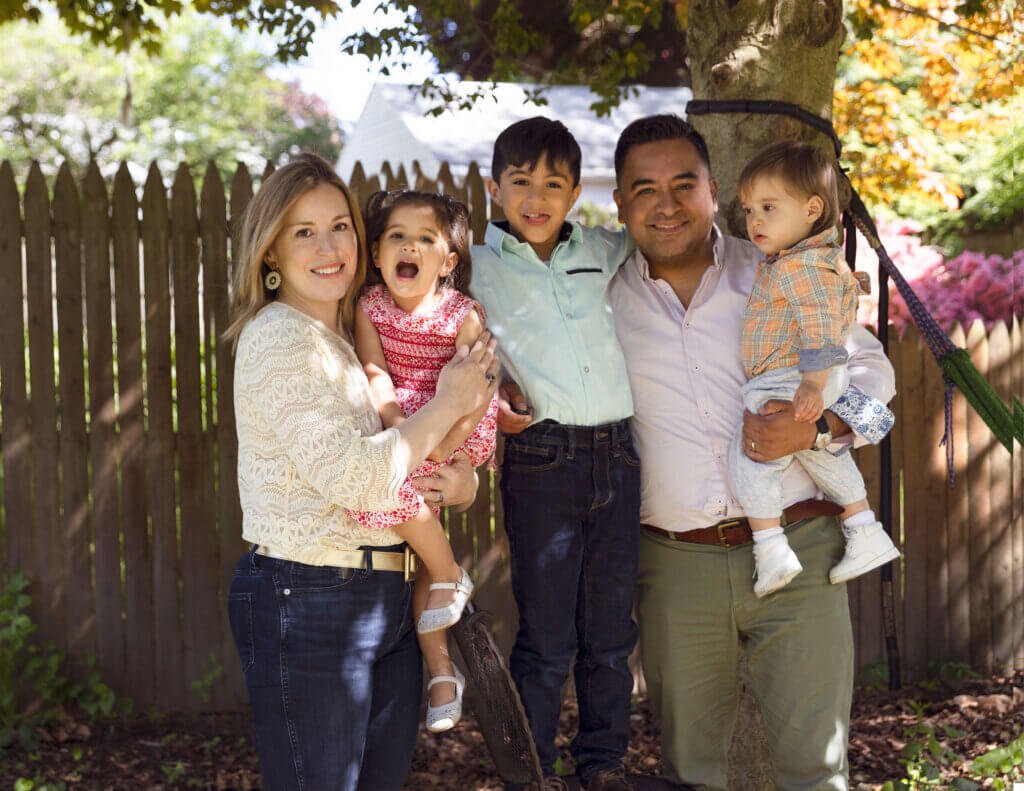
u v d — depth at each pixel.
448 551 2.81
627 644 3.19
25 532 5.11
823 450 3.15
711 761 3.36
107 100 22.12
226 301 5.08
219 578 5.21
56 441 5.11
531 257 3.17
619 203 3.30
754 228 3.06
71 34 6.21
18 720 5.00
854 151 7.82
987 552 5.62
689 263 3.29
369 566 2.65
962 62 7.18
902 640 5.65
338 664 2.60
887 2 6.35
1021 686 4.85
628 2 6.29
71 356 5.07
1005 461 5.60
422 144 12.15
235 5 6.08
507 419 3.04
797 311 2.99
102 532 5.14
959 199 10.57
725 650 3.28
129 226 5.04
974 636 5.64
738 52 3.77
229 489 5.15
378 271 2.95
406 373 2.89
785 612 3.20
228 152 23.41
